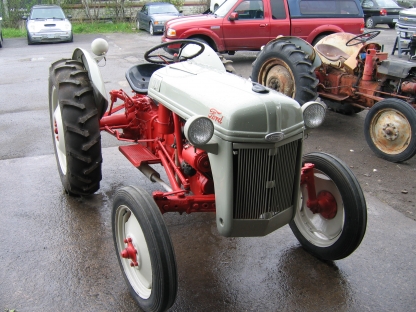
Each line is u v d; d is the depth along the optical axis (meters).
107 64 10.78
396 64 5.59
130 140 4.13
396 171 5.01
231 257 3.34
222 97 2.60
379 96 5.88
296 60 5.94
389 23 18.55
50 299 2.87
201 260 3.30
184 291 2.96
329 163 3.06
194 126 2.35
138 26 19.08
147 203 2.53
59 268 3.18
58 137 3.94
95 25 20.20
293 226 3.44
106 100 3.69
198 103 2.73
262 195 2.61
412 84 5.47
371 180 4.75
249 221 2.63
